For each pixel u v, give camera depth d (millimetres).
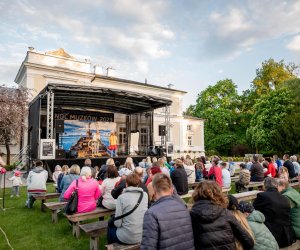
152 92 28375
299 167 10891
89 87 14961
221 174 8266
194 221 2570
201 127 33344
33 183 7480
